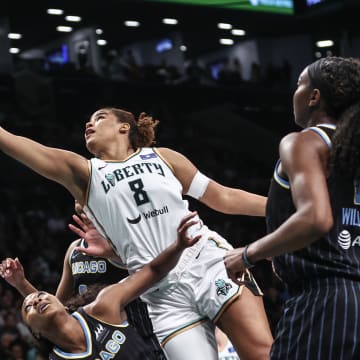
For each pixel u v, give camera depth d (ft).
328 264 8.34
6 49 51.26
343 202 8.39
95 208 11.80
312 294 8.38
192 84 53.01
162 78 53.36
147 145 12.88
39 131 46.88
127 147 12.50
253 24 55.01
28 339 28.53
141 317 12.18
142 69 54.60
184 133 51.42
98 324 11.31
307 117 8.89
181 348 11.54
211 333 11.79
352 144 8.23
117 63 53.83
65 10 50.96
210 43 62.64
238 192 12.80
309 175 8.00
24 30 56.24
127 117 12.71
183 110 52.13
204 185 12.46
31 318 11.21
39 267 37.29
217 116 52.60
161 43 60.95
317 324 8.21
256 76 55.98
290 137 8.41
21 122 47.11
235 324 11.41
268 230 8.77
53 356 11.41
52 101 48.65
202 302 11.60
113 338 11.25
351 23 52.85
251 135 53.06
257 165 53.06
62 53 58.13
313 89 8.73
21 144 11.35
